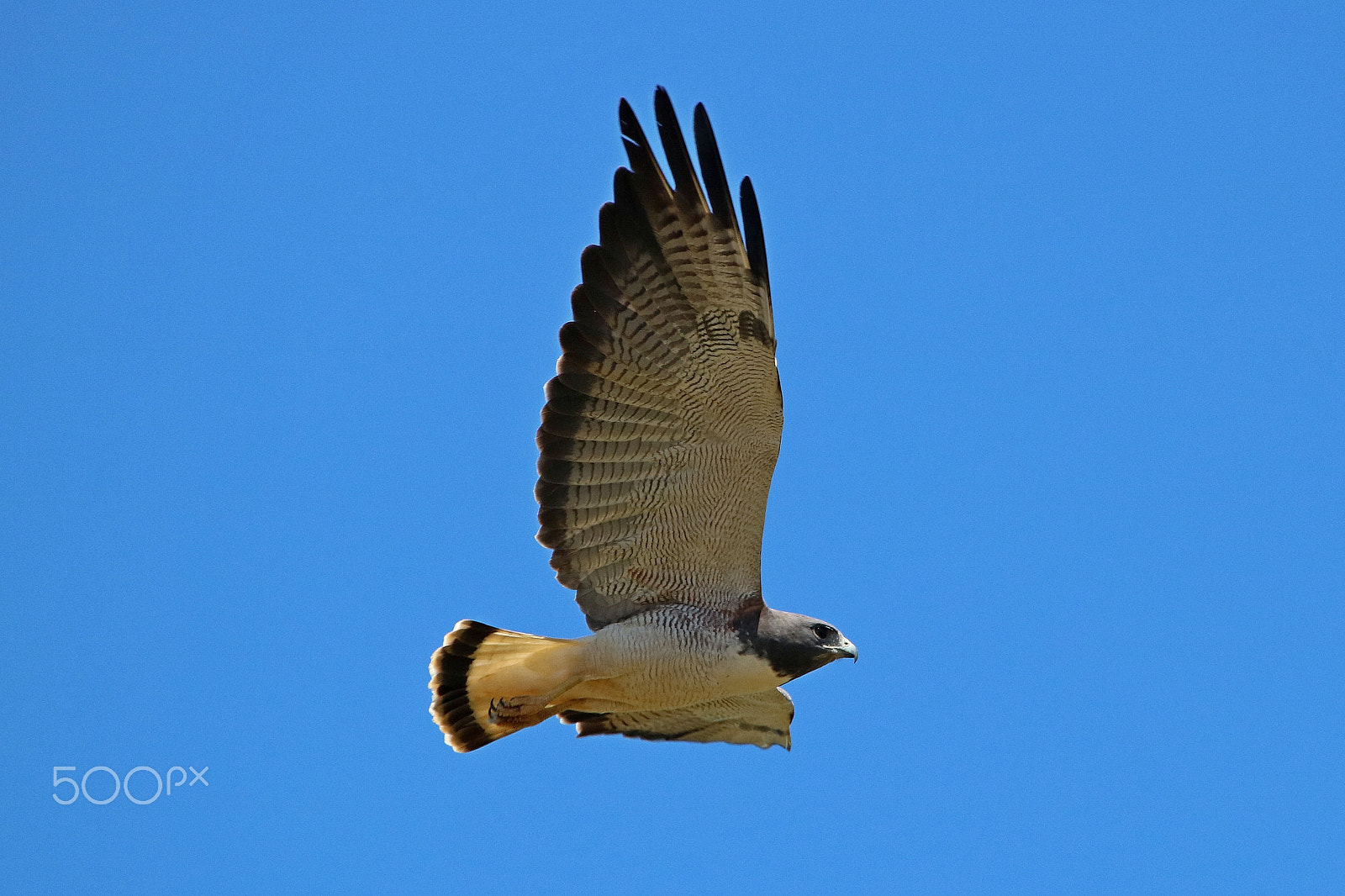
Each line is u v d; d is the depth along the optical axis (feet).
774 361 41.57
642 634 44.73
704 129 41.96
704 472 43.68
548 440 42.98
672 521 44.50
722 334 41.86
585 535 44.52
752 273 41.27
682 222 41.86
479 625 44.98
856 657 45.14
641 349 42.42
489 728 45.03
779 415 42.47
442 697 44.73
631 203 42.11
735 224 41.57
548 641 44.83
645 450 43.57
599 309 42.19
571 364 42.34
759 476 43.60
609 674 44.65
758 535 44.75
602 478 43.83
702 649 44.83
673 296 41.96
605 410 43.11
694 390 42.65
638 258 42.04
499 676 44.57
